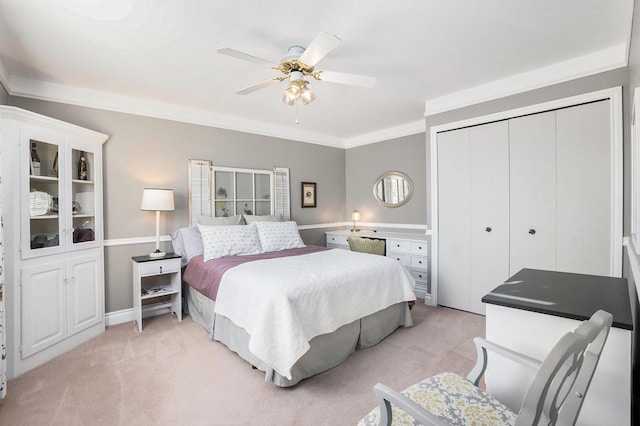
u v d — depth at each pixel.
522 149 2.95
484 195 3.21
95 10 1.81
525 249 2.96
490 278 3.20
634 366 1.53
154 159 3.47
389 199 4.88
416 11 1.88
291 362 1.85
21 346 2.22
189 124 3.73
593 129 2.57
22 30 2.00
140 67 2.57
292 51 2.24
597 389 1.12
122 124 3.27
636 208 1.56
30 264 2.31
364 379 2.12
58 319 2.52
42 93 2.80
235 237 3.38
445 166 3.49
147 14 1.86
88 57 2.38
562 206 2.74
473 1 1.79
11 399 1.92
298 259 2.97
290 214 4.75
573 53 2.48
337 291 2.31
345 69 2.68
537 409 0.70
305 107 3.71
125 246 3.29
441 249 3.57
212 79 2.84
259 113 3.93
